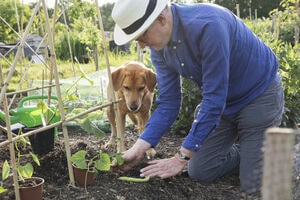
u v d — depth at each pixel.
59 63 16.03
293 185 2.32
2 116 4.38
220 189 3.49
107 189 3.14
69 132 5.41
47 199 2.94
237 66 3.16
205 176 3.60
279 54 5.34
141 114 4.52
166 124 3.30
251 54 3.19
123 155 3.19
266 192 1.03
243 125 3.38
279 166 1.01
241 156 3.43
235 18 3.11
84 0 12.08
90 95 6.64
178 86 3.37
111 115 4.32
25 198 2.81
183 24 2.80
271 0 31.25
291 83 5.13
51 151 3.79
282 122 4.91
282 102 3.45
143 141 3.25
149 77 4.33
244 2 31.62
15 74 10.68
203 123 2.88
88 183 3.18
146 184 3.30
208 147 3.57
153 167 3.06
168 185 3.38
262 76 3.28
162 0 2.69
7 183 3.11
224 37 2.79
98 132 3.22
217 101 2.84
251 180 3.30
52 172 3.46
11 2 16.81
